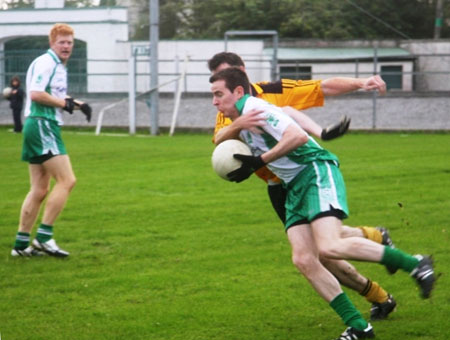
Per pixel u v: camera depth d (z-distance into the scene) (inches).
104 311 392.8
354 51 2645.2
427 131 1668.3
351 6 3048.7
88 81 2669.8
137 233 592.7
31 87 506.0
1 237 586.2
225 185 844.0
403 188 796.0
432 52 2642.7
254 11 3002.0
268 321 374.6
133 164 1056.2
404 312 385.7
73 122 2022.6
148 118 2047.2
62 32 517.0
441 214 648.4
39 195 521.7
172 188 825.5
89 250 538.0
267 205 709.9
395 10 3112.7
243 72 342.6
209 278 454.9
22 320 380.2
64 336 355.9
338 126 359.9
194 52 2630.4
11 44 2802.7
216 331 360.5
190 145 1365.7
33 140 511.2
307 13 2979.8
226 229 602.5
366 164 1008.2
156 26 1689.2
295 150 335.0
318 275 338.0
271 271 470.3
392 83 2628.0
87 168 1013.8
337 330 360.5
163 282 446.3
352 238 319.9
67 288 438.0
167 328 365.4
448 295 414.0
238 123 333.7
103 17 2674.7
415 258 320.5
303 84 382.3
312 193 330.3
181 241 560.4
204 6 3142.2
